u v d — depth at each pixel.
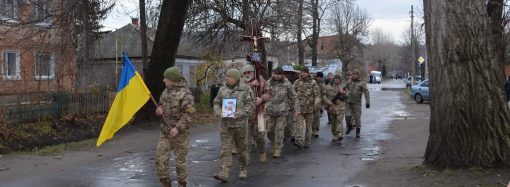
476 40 7.86
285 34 32.44
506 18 18.05
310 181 8.23
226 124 8.05
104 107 17.75
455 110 7.89
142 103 7.26
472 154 7.78
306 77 12.26
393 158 10.24
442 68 8.02
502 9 17.33
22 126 13.70
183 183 7.23
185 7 17.80
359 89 14.28
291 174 8.86
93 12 17.89
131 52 38.56
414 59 65.81
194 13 22.00
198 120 19.08
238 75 8.09
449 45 7.94
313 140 13.77
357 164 9.83
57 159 10.36
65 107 15.84
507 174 7.47
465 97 7.84
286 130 13.48
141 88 7.28
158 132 15.38
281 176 8.68
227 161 8.10
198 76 31.48
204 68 31.33
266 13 25.47
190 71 40.28
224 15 21.00
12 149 11.82
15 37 20.12
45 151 11.32
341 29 64.38
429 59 8.34
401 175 8.22
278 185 7.95
